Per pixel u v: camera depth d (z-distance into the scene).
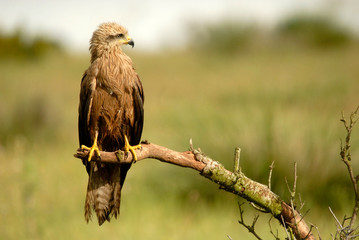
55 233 14.47
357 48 64.81
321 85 38.38
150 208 16.55
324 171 16.73
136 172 19.62
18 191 15.22
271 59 60.81
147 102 38.12
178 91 43.09
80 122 11.71
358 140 18.08
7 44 60.56
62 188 17.94
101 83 11.16
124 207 16.47
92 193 10.67
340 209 15.91
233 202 17.03
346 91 35.84
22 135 27.22
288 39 70.00
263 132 17.73
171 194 17.67
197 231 14.73
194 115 21.78
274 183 16.61
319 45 68.06
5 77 48.22
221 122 19.61
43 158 22.30
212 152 17.92
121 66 11.19
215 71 54.34
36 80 47.91
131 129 11.50
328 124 18.80
